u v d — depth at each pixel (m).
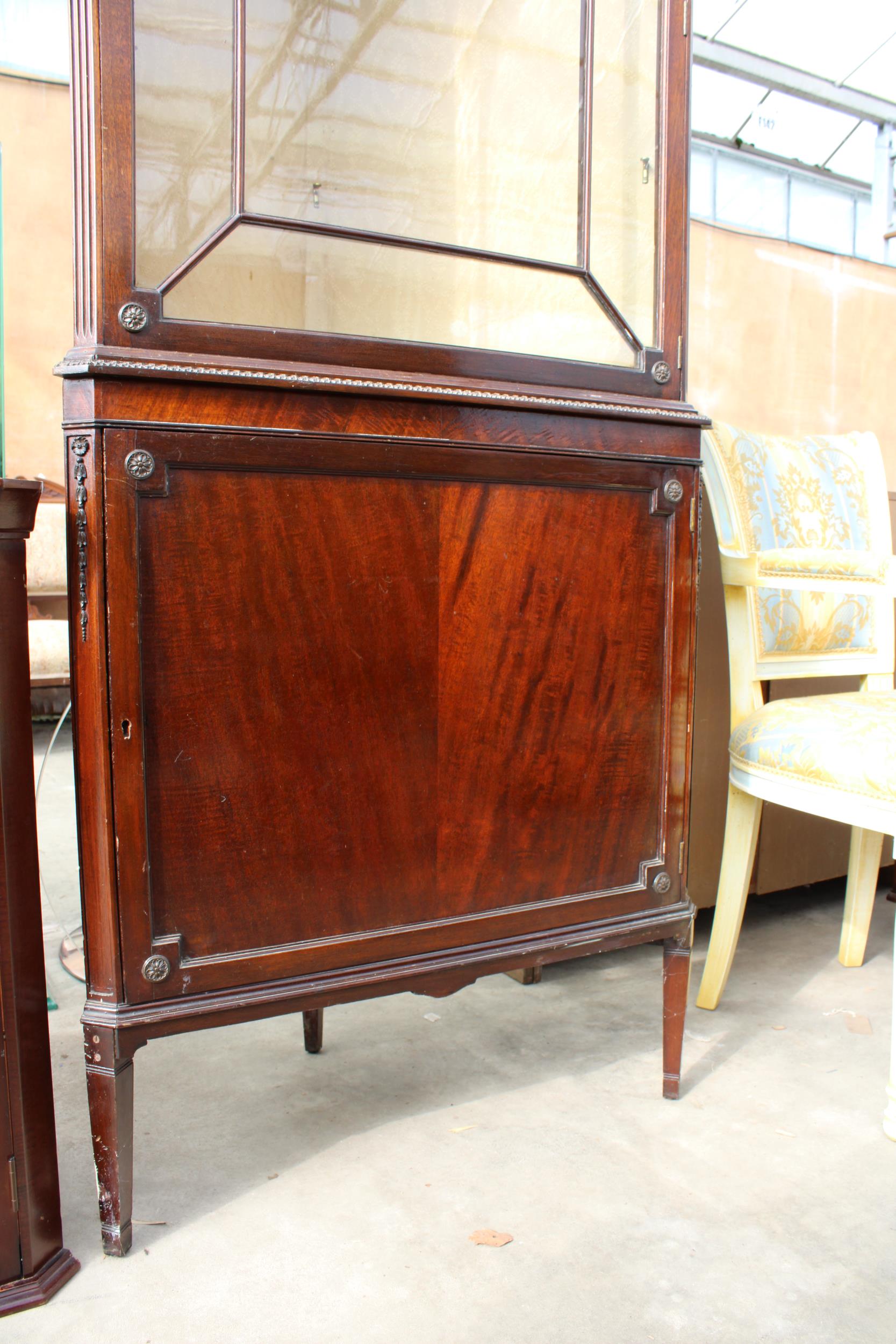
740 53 5.18
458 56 1.12
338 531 1.00
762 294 5.28
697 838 1.75
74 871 2.21
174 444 0.92
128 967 0.94
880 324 5.73
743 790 1.45
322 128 1.04
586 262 1.17
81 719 0.93
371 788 1.05
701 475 1.52
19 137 3.86
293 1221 1.03
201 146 0.95
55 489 3.52
